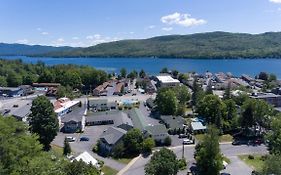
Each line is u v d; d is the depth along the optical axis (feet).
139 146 259.19
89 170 176.45
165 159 192.24
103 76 594.24
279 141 231.91
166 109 355.56
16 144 147.43
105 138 261.24
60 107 375.04
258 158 251.39
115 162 242.58
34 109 252.62
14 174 123.13
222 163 217.97
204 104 343.46
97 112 375.04
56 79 579.89
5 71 650.43
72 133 308.40
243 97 389.39
